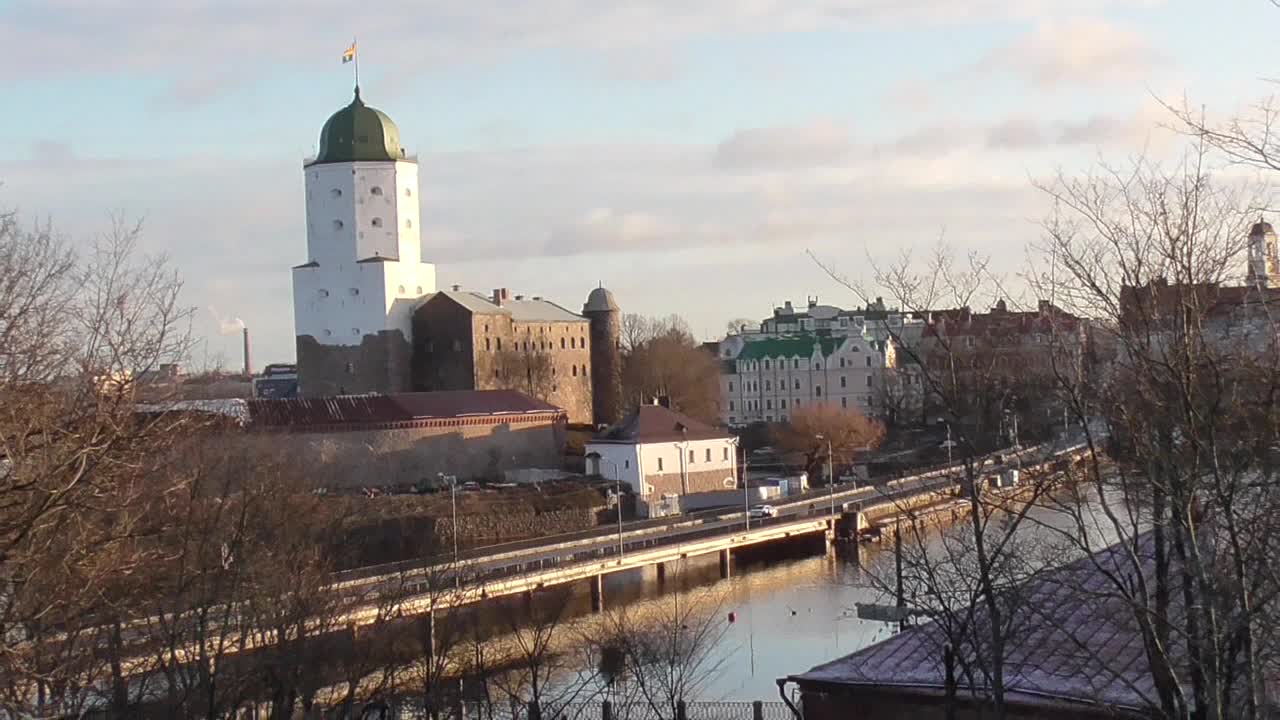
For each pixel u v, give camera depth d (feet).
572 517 415.03
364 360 565.12
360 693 172.55
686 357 632.38
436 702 160.66
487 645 238.27
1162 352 74.33
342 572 226.17
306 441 428.97
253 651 156.76
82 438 92.07
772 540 386.93
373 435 446.60
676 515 430.20
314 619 173.27
